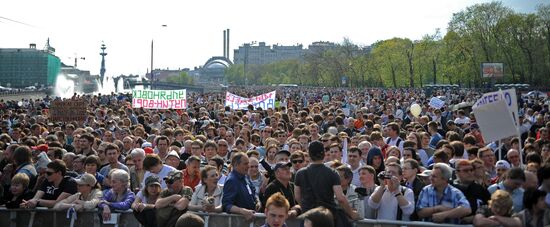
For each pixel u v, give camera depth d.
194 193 11.70
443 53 124.00
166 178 11.44
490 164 13.98
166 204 11.21
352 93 97.31
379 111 39.81
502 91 14.57
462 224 10.29
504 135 13.66
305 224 7.07
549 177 10.03
